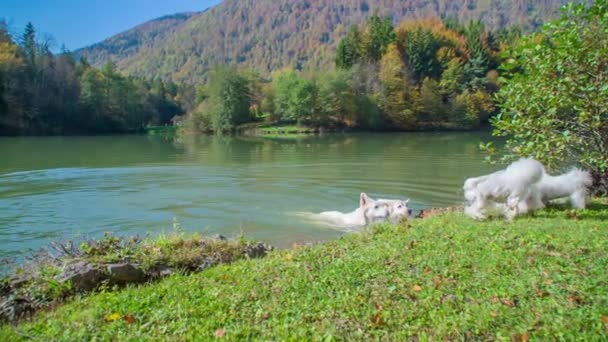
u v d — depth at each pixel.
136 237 7.20
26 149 35.41
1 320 4.87
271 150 33.19
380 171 19.53
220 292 5.10
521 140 10.61
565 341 3.74
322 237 9.16
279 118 76.56
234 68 74.44
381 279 5.24
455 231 7.29
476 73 74.44
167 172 19.94
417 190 14.70
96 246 6.57
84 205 12.66
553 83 9.14
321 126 69.62
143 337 4.11
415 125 70.00
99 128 71.00
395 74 72.38
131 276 5.84
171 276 5.88
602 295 4.47
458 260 5.74
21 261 7.46
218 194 14.25
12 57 61.06
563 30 9.10
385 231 7.83
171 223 10.49
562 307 4.26
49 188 15.64
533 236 6.59
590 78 9.06
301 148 34.81
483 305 4.41
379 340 3.94
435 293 4.75
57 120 64.75
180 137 58.94
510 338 3.81
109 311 4.71
